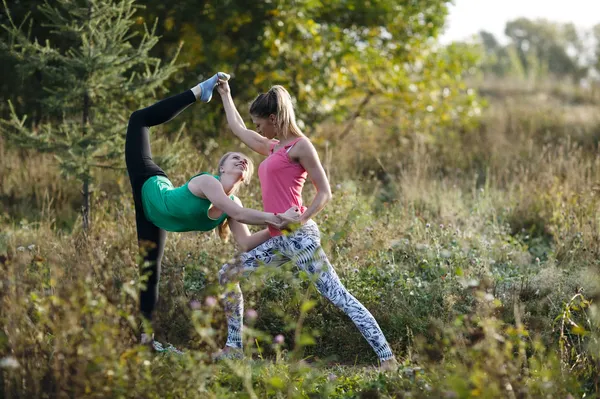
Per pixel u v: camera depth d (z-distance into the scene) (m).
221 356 3.98
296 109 9.05
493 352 3.19
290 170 4.12
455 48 10.25
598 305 4.36
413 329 4.82
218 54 8.59
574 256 6.06
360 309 4.19
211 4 8.24
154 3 7.97
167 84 8.30
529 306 5.02
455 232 6.41
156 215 4.20
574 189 7.52
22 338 3.33
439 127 10.58
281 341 3.72
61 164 6.23
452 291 5.12
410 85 9.92
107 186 7.55
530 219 7.48
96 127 6.33
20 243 6.08
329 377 3.83
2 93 8.16
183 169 7.44
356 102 10.63
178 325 4.77
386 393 3.62
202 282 5.24
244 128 4.58
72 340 3.21
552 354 3.51
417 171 8.20
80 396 3.11
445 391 3.16
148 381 3.26
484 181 9.21
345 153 9.47
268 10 8.45
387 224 6.61
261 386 3.75
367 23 9.46
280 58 8.91
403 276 5.46
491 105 13.69
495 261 6.16
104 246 5.58
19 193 7.70
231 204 4.05
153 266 4.28
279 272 4.08
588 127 11.24
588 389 3.77
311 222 4.21
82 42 6.45
